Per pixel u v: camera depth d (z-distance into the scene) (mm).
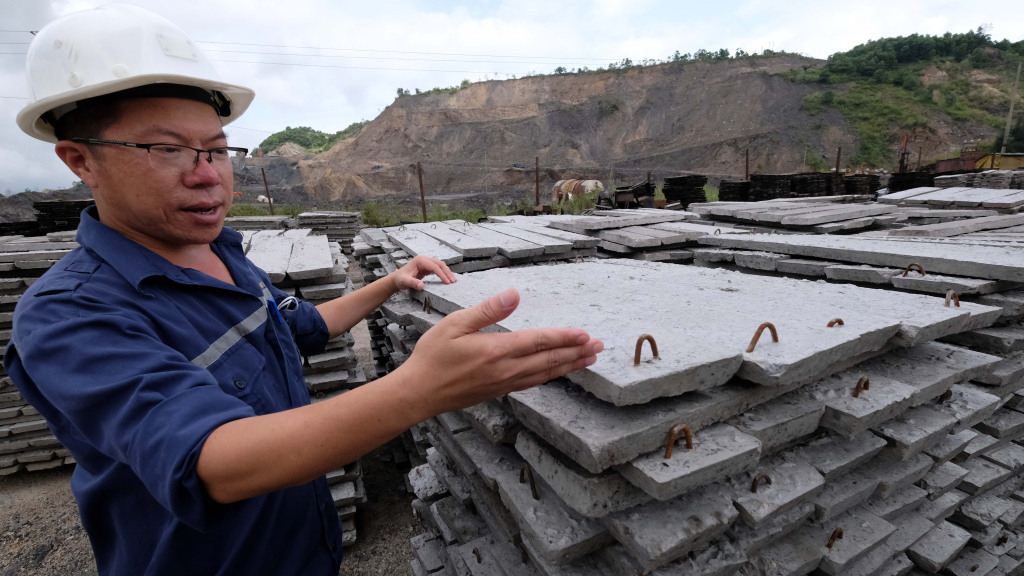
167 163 1085
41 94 1037
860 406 1340
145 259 1109
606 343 1343
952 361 1615
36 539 3232
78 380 828
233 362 1175
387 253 3930
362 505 3467
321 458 795
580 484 1166
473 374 821
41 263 3588
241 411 846
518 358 843
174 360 897
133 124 1043
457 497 2096
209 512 803
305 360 2881
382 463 3969
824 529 1547
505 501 1517
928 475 1900
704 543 1222
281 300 1719
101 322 901
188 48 1144
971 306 1730
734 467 1145
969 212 4867
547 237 3771
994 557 2135
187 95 1098
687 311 1716
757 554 1414
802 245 3113
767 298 1905
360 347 6648
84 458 1085
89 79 993
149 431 768
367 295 1967
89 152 1060
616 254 4645
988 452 2309
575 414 1166
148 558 1138
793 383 1370
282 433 776
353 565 2959
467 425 1897
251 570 1200
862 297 1879
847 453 1445
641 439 1079
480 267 3162
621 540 1181
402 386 822
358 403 813
